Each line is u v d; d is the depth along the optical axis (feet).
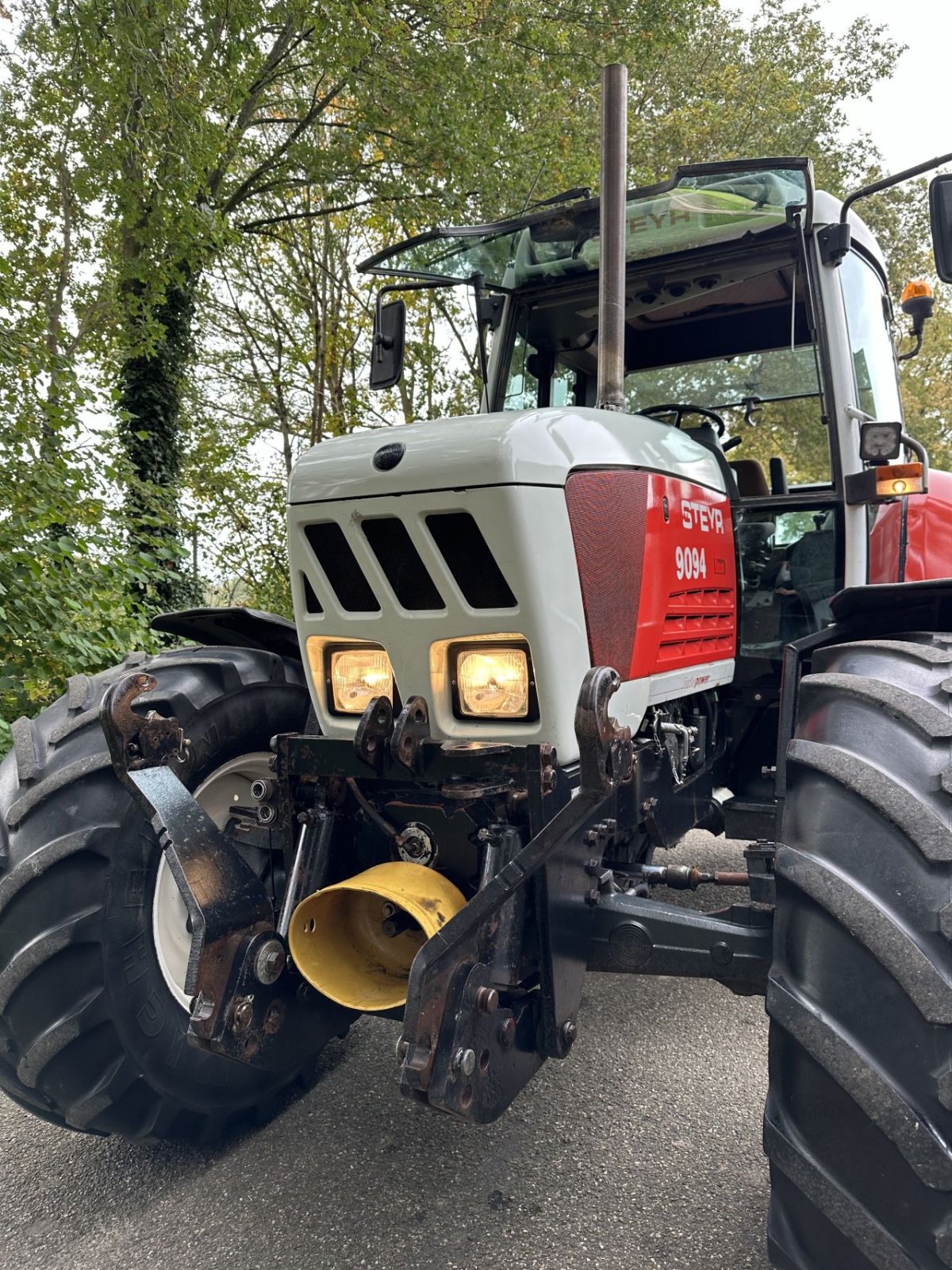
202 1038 5.05
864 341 9.77
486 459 5.16
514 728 5.52
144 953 6.03
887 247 33.73
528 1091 7.30
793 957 4.28
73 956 5.65
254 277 42.47
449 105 32.04
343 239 42.04
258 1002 5.44
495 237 9.04
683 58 50.98
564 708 5.48
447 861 5.80
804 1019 4.05
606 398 7.15
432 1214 5.81
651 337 10.55
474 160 32.86
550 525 5.36
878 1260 3.80
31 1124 7.14
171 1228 5.78
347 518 5.64
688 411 10.44
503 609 5.36
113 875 5.86
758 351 10.02
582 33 35.09
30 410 15.35
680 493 7.19
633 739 6.45
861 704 4.89
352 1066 7.79
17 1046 5.68
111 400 16.44
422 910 5.08
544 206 8.79
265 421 43.70
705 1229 5.60
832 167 53.52
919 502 11.30
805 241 8.71
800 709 5.34
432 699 5.65
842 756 4.60
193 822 5.34
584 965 5.60
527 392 10.50
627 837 6.53
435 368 40.47
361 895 5.93
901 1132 3.75
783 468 9.96
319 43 30.35
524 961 5.16
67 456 15.75
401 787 6.01
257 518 41.68
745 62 54.39
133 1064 5.88
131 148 28.53
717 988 9.28
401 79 31.73
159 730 5.55
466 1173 6.25
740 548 9.23
